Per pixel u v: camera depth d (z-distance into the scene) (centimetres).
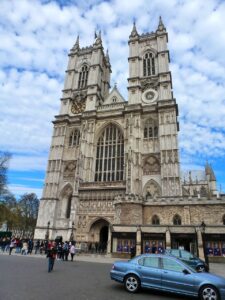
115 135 5838
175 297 1178
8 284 1255
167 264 1245
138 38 6775
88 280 1498
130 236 3184
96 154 5800
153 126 5566
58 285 1293
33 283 1317
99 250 4369
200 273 1184
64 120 6312
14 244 3847
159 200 3831
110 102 6469
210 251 2909
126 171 4881
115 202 3972
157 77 6075
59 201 5462
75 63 7294
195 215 3575
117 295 1134
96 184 4984
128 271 1275
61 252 3064
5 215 6706
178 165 4800
